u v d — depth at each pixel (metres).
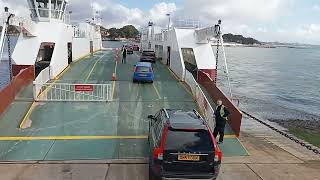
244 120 21.66
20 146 11.72
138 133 13.43
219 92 17.86
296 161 11.21
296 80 65.75
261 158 11.35
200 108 17.47
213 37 23.41
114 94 19.95
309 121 29.38
